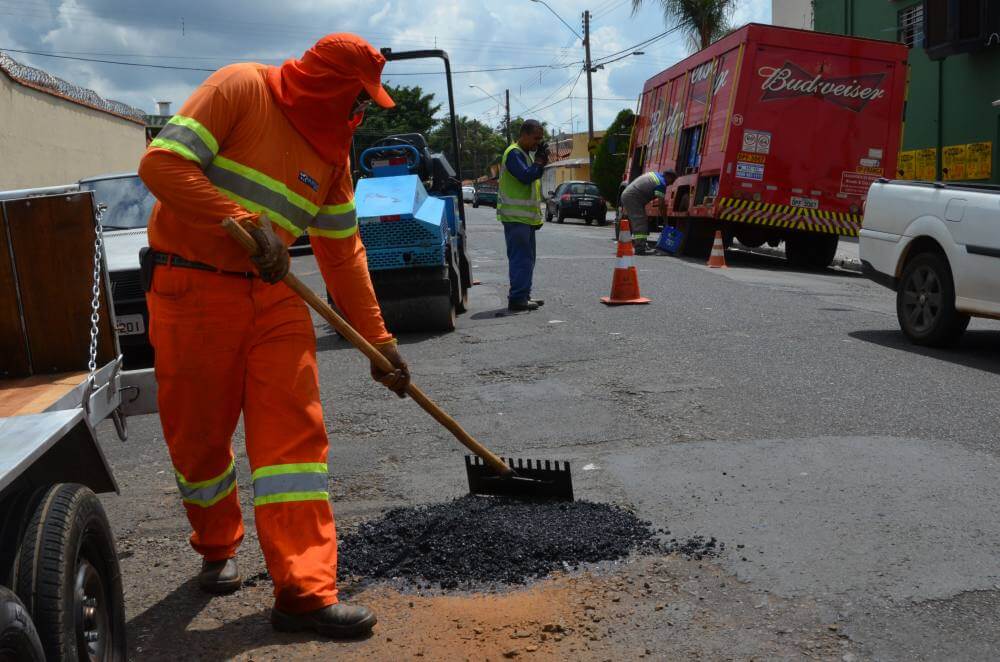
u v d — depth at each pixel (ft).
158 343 10.82
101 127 79.66
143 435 20.74
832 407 19.65
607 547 12.59
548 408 20.48
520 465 14.37
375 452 17.89
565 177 212.23
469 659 9.87
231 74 10.40
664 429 18.44
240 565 12.87
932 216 26.86
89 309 11.48
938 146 71.15
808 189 52.90
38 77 66.49
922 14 72.49
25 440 7.86
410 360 26.55
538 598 11.25
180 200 9.85
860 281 47.80
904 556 12.10
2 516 8.16
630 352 26.13
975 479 14.93
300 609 10.39
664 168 66.33
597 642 10.18
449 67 37.37
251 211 10.46
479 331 30.73
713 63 56.49
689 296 37.45
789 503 14.12
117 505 15.89
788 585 11.40
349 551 12.80
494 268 52.75
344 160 11.50
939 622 10.39
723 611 10.82
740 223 57.41
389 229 29.50
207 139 10.08
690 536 13.03
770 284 42.80
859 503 14.01
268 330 10.80
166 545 13.89
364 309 11.96
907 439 17.20
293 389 10.66
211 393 10.91
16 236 11.26
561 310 34.50
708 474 15.60
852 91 52.49
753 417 19.01
